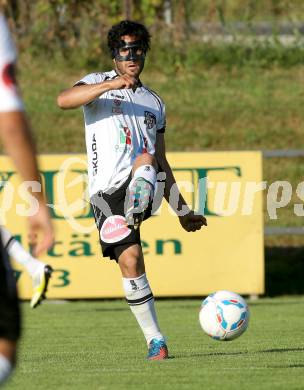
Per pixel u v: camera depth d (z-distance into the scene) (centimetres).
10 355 1027
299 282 4647
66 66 6362
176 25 6419
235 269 4066
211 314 2302
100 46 6328
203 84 6319
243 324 2305
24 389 1753
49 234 996
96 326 3225
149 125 2227
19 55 6356
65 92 2134
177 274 4044
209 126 5900
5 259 1056
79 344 2683
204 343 2658
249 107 6078
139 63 2208
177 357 2259
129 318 3494
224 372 1950
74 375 1942
